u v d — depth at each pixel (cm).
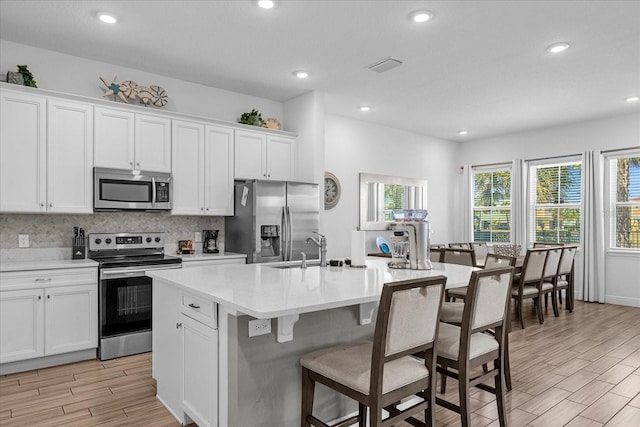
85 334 342
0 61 343
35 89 332
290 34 331
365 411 203
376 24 313
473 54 367
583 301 608
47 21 312
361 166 617
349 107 543
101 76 391
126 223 411
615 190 594
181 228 446
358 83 448
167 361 259
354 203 608
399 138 669
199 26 318
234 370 193
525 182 675
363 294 198
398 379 178
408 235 292
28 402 267
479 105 531
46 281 325
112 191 367
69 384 296
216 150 436
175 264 385
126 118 381
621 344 399
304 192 460
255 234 422
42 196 338
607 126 590
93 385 295
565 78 429
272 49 360
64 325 333
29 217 362
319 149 478
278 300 183
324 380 192
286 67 403
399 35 331
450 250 453
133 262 360
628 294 577
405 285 171
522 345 396
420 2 281
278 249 442
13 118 326
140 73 413
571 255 538
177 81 438
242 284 226
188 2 283
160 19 308
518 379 311
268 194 432
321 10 293
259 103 502
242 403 194
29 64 356
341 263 310
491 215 730
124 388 290
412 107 542
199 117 421
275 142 482
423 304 181
